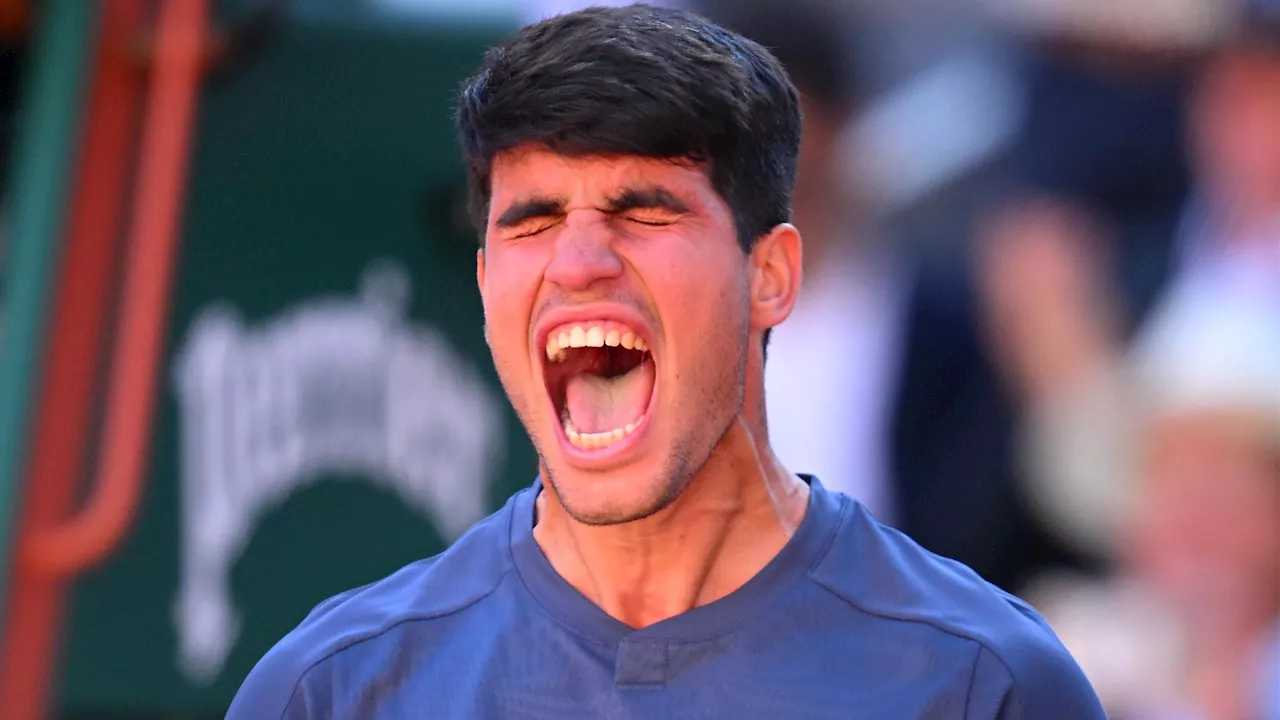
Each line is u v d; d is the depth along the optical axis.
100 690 9.08
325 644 5.21
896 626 5.01
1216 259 8.16
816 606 5.07
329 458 9.30
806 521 5.22
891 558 5.27
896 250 9.05
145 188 8.03
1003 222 8.77
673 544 5.08
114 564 9.14
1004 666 4.91
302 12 9.44
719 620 5.04
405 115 9.45
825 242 9.16
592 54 4.77
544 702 5.02
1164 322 8.27
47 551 7.91
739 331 4.99
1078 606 8.06
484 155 5.00
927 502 8.80
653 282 4.81
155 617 9.13
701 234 4.88
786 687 4.94
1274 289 7.96
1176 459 7.80
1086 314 8.44
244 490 9.23
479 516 9.27
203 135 9.34
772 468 5.28
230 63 9.02
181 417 9.23
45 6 8.34
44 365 8.09
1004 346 8.70
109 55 8.38
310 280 9.38
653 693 4.97
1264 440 7.66
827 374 9.17
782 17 9.12
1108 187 8.48
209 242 9.34
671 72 4.78
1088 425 8.19
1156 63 8.46
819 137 9.10
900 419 8.89
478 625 5.18
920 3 9.05
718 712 4.94
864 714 4.88
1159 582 7.81
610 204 4.83
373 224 9.41
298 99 9.42
